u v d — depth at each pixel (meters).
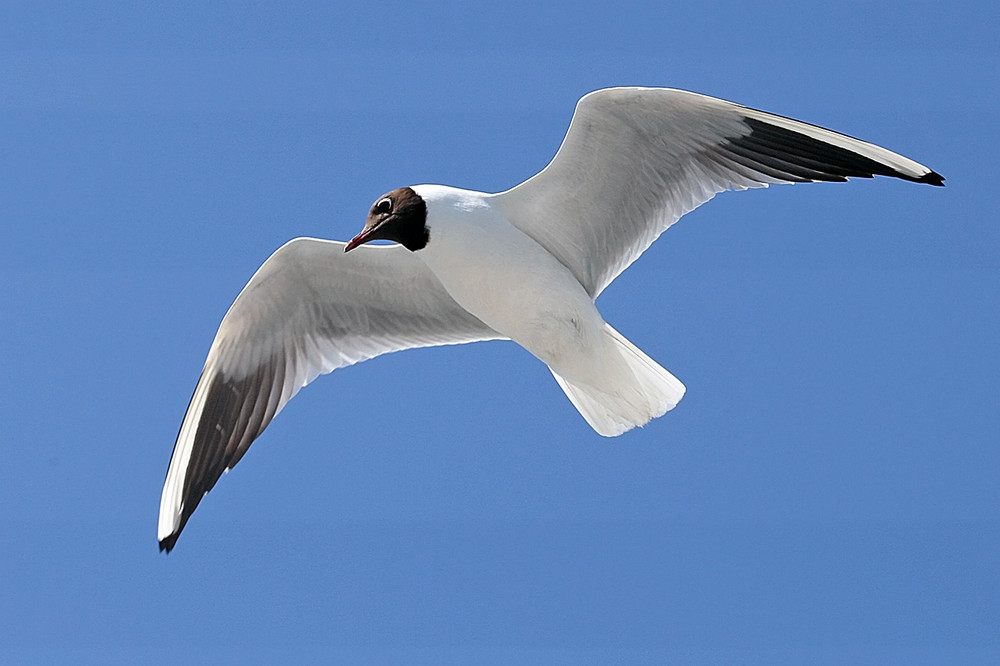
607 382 11.41
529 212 11.39
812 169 11.35
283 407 12.52
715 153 11.39
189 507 12.20
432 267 11.38
